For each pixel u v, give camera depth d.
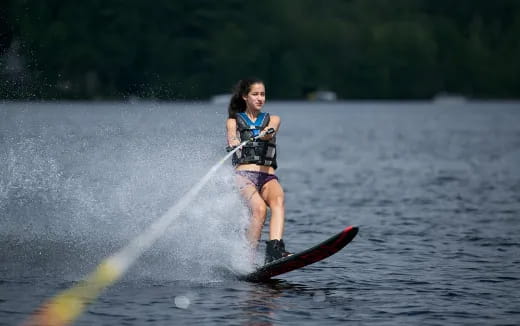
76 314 20.50
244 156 25.80
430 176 62.50
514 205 43.94
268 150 25.78
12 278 24.06
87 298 21.98
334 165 73.81
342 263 27.22
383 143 114.25
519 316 20.78
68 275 24.52
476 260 27.89
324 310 21.19
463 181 58.38
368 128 171.50
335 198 47.16
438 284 24.14
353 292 23.12
